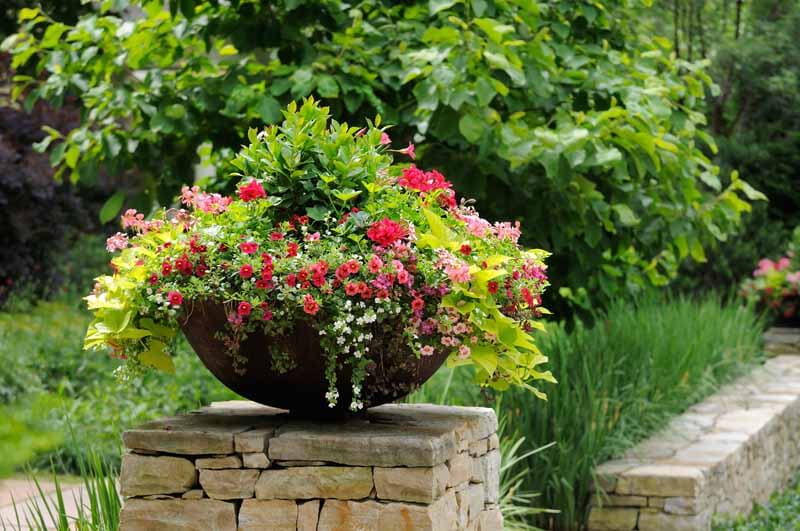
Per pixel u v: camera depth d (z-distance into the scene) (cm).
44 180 1128
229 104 505
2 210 1122
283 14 525
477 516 339
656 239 589
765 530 604
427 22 554
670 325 819
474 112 496
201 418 328
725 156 1359
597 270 597
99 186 1275
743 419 729
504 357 316
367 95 507
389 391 305
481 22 467
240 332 288
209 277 290
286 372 296
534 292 317
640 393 677
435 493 285
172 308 293
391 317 288
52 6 661
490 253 316
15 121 1136
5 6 784
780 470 782
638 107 503
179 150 591
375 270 282
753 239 1359
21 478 613
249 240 293
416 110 514
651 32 689
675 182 557
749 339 1002
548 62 507
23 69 757
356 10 537
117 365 838
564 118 521
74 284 1277
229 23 530
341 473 287
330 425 313
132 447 300
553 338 722
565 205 529
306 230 302
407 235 299
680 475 546
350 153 316
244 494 293
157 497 299
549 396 602
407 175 319
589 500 569
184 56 599
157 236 310
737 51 1352
